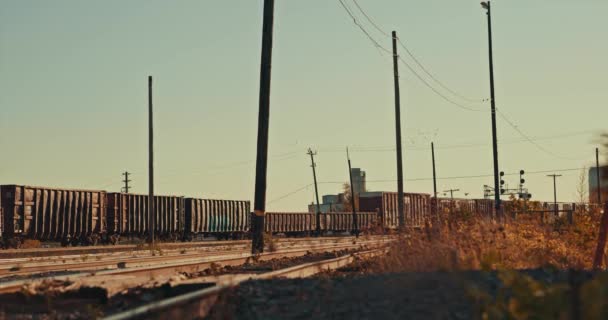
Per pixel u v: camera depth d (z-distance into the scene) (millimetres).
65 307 13430
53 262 26688
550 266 14133
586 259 23766
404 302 11492
